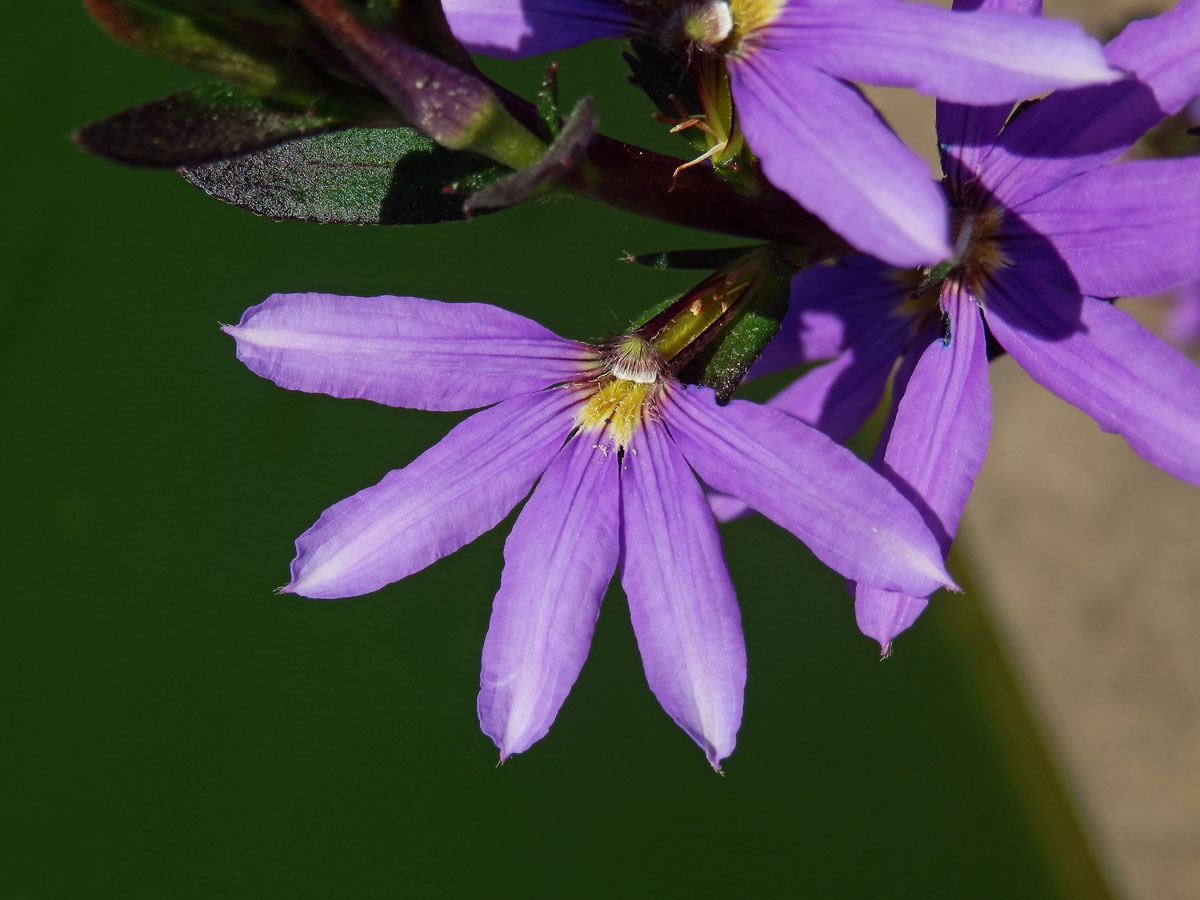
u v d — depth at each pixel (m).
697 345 0.15
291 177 0.15
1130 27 0.15
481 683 0.15
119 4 0.14
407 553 0.15
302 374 0.15
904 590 0.15
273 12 0.14
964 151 0.15
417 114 0.14
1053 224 0.15
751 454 0.15
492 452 0.15
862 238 0.14
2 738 0.23
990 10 0.15
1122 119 0.15
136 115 0.14
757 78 0.15
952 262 0.15
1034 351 0.15
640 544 0.15
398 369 0.15
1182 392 0.15
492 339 0.15
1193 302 0.23
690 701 0.15
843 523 0.15
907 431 0.15
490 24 0.15
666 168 0.15
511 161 0.15
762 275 0.15
